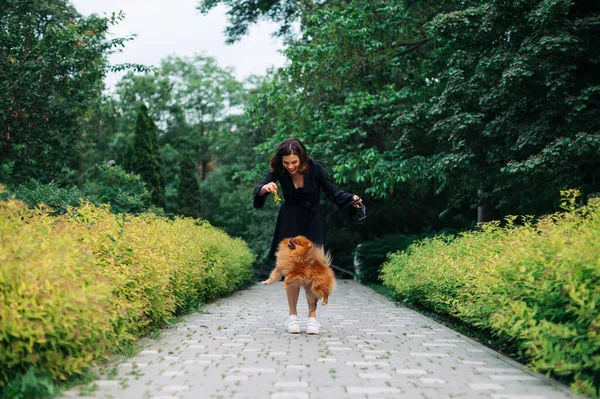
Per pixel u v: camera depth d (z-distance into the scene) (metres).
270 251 6.55
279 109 15.74
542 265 4.70
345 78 16.02
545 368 3.91
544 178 11.05
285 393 3.61
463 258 7.27
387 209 19.72
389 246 17.44
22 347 3.49
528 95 10.27
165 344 5.50
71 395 3.51
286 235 6.38
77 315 3.72
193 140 42.53
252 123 17.56
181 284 7.70
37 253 3.85
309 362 4.65
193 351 5.11
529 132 9.89
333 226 22.58
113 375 4.11
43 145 11.71
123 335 4.89
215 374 4.16
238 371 4.27
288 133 16.83
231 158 40.81
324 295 6.15
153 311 5.96
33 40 11.93
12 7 11.62
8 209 4.27
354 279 20.16
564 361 3.79
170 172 39.16
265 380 3.98
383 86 15.95
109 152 36.59
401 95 14.70
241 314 8.44
